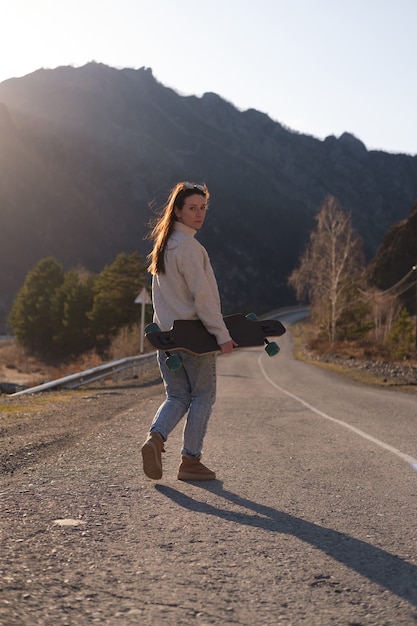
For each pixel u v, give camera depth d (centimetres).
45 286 9550
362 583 281
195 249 454
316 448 697
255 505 419
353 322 6744
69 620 231
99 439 722
